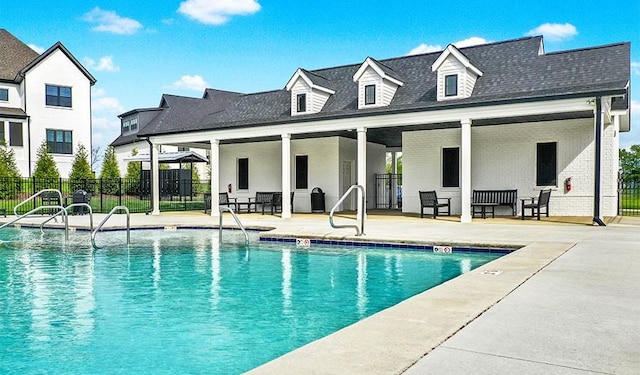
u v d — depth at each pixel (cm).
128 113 3966
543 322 378
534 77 1543
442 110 1423
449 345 322
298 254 995
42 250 1076
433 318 385
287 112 2039
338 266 862
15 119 3052
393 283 723
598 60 1497
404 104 1691
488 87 1591
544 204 1492
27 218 1717
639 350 314
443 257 923
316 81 1911
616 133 1642
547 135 1594
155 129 2186
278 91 2273
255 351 427
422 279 750
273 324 514
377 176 2288
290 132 1708
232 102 2356
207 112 2450
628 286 512
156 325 514
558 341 331
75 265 895
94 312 570
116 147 4147
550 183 1597
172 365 394
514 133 1647
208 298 638
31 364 400
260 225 1408
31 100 3117
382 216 1717
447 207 1764
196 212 2159
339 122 1611
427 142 1803
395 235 1072
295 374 270
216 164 1861
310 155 2081
